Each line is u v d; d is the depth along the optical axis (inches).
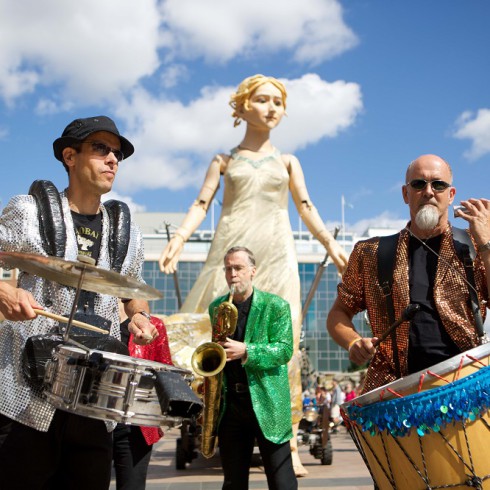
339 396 946.7
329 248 400.5
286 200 415.5
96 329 116.0
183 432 374.0
